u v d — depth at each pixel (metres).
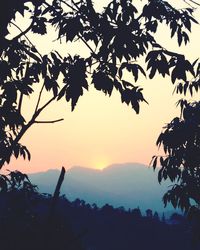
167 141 9.07
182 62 4.27
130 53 4.27
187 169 9.30
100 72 4.35
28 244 3.47
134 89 4.38
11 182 5.80
